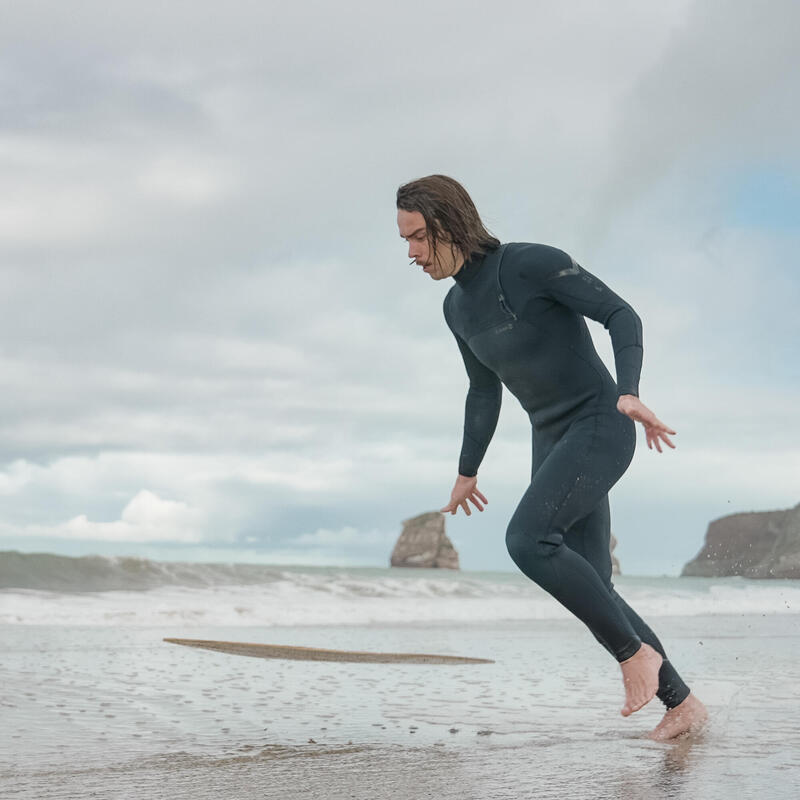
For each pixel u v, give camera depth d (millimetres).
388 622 11297
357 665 5246
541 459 2879
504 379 2869
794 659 5508
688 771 2244
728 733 2861
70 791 2062
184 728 3094
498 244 2801
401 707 3607
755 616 12445
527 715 3387
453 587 17062
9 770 2338
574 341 2748
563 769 2285
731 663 5211
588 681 4551
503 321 2740
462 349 3150
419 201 2711
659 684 2811
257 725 3152
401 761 2434
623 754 2508
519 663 5504
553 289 2682
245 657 5895
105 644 7070
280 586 16219
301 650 3377
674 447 2357
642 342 2564
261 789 2074
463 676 4723
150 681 4469
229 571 17188
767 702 3529
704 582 27281
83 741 2822
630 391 2428
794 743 2680
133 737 2902
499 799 1938
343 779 2184
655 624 9914
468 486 3316
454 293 2988
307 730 3041
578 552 2855
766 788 2031
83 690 4117
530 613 12828
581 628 10141
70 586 15000
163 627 9914
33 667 5160
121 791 2061
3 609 11062
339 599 14625
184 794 2025
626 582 27516
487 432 3244
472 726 3109
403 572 31797
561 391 2756
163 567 16984
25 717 3314
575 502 2637
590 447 2684
